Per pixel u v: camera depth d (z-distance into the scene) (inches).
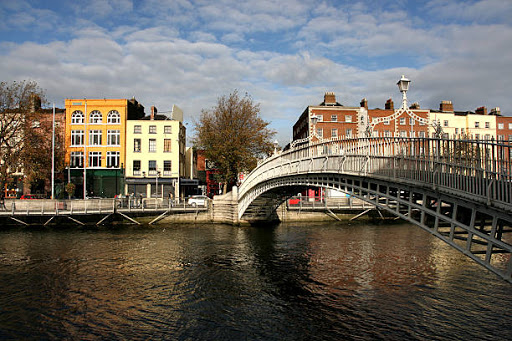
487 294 577.0
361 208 1573.6
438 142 437.1
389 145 542.9
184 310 523.2
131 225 1392.7
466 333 440.8
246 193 1302.9
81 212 1322.6
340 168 681.0
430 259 819.4
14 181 1829.5
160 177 1941.4
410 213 503.8
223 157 1726.1
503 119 2202.3
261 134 1770.4
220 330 458.3
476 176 377.7
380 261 802.2
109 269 735.1
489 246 370.0
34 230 1245.1
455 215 419.8
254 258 836.0
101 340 431.5
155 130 1972.2
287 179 950.4
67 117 1920.5
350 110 2022.6
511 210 329.7
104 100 1942.7
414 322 474.3
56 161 1642.5
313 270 730.8
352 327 462.3
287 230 1294.3
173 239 1082.7
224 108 1784.0
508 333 439.8
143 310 522.6
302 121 2269.9
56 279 665.0
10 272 708.0
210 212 1503.4
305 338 434.9
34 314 505.0
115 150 1925.4
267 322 481.1
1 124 1555.1
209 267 755.4
